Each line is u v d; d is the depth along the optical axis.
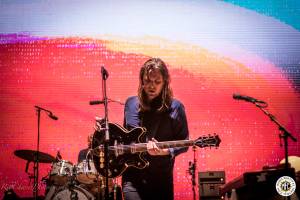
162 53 6.20
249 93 6.16
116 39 6.22
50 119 6.15
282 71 6.17
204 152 6.09
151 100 3.47
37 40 6.23
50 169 5.91
